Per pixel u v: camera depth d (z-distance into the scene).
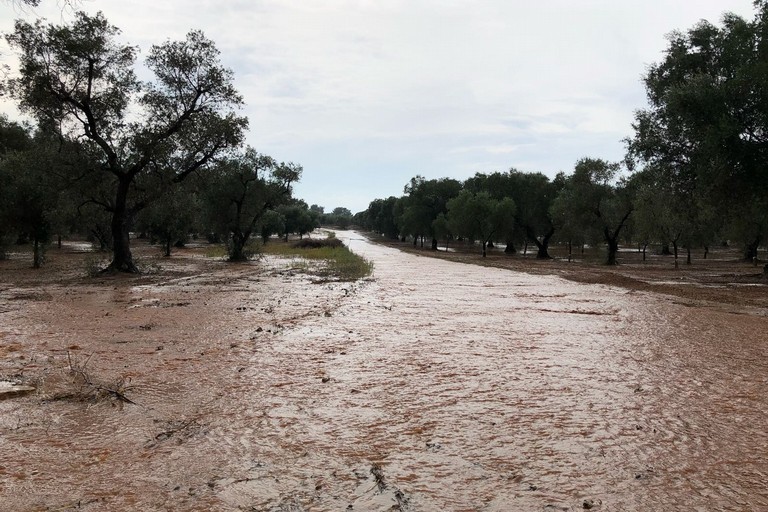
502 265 48.25
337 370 9.45
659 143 31.88
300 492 4.80
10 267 35.78
